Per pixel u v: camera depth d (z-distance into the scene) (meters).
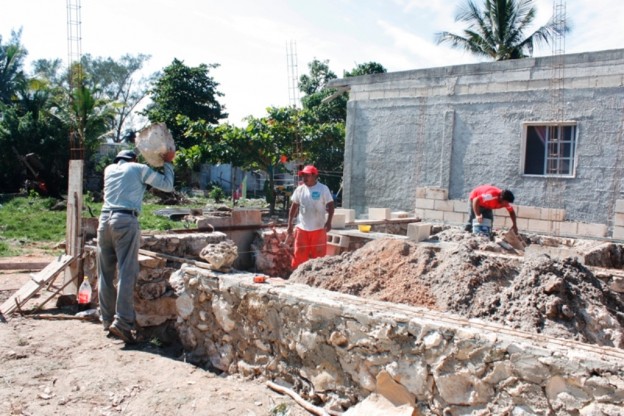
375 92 13.45
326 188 7.16
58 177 26.34
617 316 4.19
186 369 4.32
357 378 3.48
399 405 3.25
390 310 3.47
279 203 21.81
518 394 2.79
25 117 25.81
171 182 5.31
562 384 2.65
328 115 27.33
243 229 8.04
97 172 28.41
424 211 11.97
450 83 12.13
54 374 4.07
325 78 31.31
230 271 4.64
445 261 4.79
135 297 5.10
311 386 3.75
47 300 5.98
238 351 4.32
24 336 4.95
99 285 5.13
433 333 3.11
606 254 7.83
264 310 4.05
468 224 8.61
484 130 11.70
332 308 3.61
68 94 26.30
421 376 3.16
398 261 5.07
